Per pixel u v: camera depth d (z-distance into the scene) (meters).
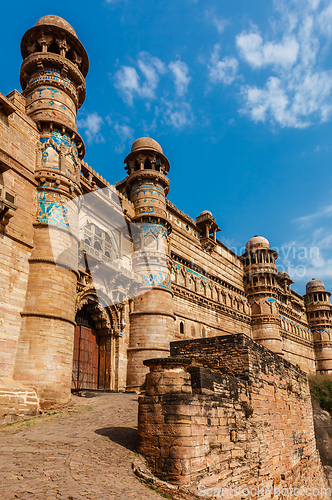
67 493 7.86
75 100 25.28
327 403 49.00
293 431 22.59
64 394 18.94
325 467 34.69
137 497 8.48
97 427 13.87
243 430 14.43
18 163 20.77
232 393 14.20
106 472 9.63
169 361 11.25
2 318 18.06
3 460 9.64
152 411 10.95
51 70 24.44
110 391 25.50
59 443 11.58
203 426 11.27
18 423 15.07
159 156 34.50
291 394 23.70
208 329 39.94
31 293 19.67
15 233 19.66
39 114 23.14
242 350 16.62
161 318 29.88
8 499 7.27
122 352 28.34
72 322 20.88
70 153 23.27
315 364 67.06
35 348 18.61
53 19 25.47
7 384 16.84
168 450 10.32
